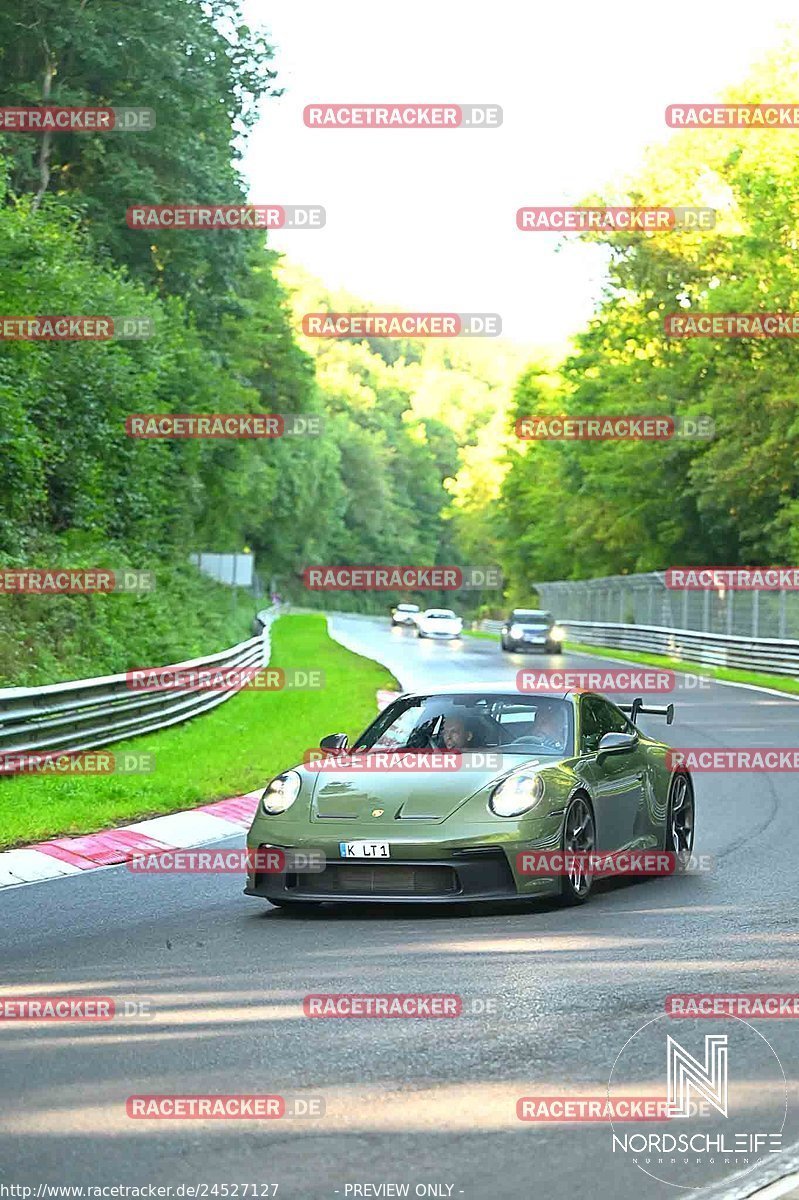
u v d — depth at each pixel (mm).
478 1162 5336
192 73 46125
